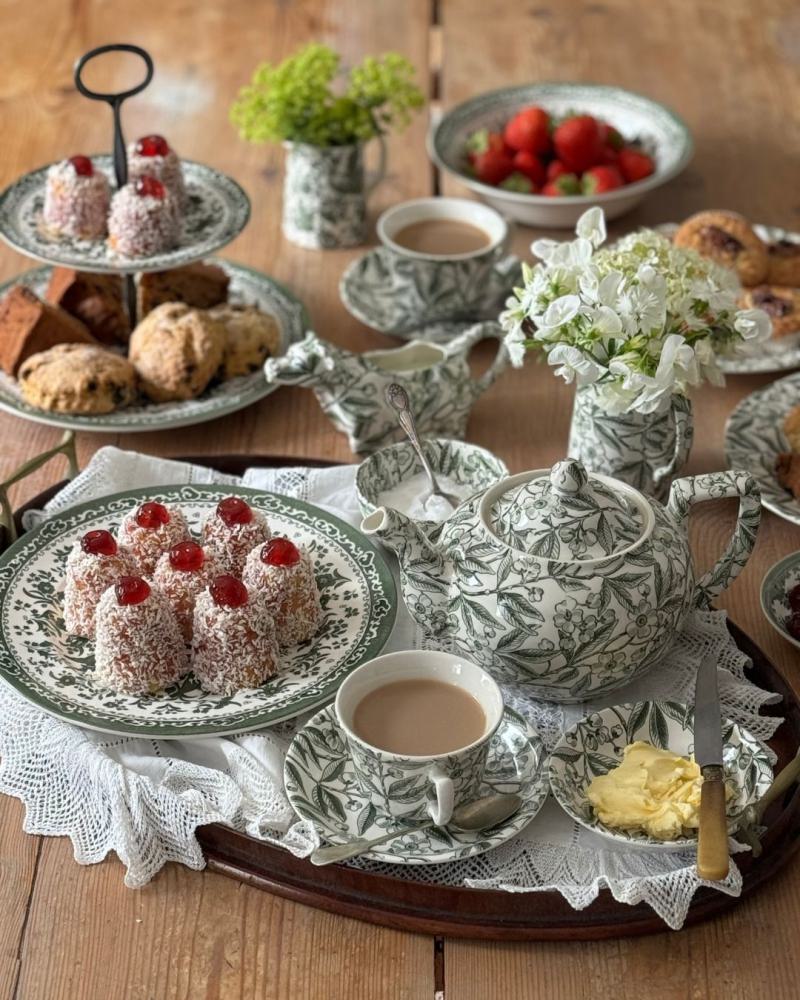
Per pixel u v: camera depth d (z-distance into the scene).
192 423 1.43
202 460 1.34
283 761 0.98
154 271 1.45
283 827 0.94
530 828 0.94
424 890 0.88
